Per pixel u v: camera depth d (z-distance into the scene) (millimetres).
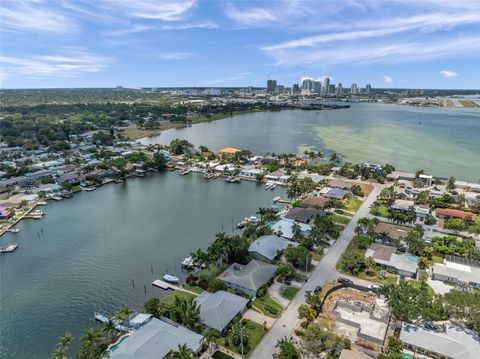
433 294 96062
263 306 91875
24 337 85625
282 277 104375
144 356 70812
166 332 78562
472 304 81312
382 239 128250
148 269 114875
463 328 80188
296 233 126188
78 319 91750
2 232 144750
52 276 112312
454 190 187250
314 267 111125
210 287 98375
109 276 111375
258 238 126062
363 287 98688
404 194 179625
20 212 165875
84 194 197250
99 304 97562
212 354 75875
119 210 170125
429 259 114875
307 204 163750
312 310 86312
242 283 99062
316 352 72188
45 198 185500
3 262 122000
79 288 105312
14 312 94875
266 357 74750
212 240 134750
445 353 72500
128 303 97438
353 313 88688
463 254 115375
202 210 167750
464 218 145000
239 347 77438
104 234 142500
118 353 72375
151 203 179750
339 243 127000
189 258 116812
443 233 135250
